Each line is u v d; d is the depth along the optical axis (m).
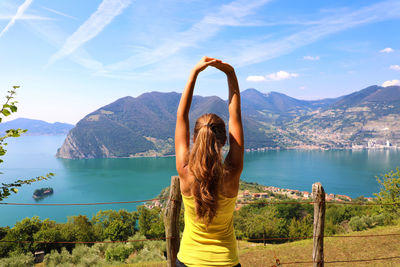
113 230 43.28
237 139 1.33
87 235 42.09
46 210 131.62
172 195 3.05
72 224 42.75
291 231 54.16
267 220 56.56
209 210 1.22
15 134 2.78
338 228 40.75
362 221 26.92
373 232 15.32
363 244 12.87
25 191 166.00
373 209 31.56
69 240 38.66
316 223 3.96
